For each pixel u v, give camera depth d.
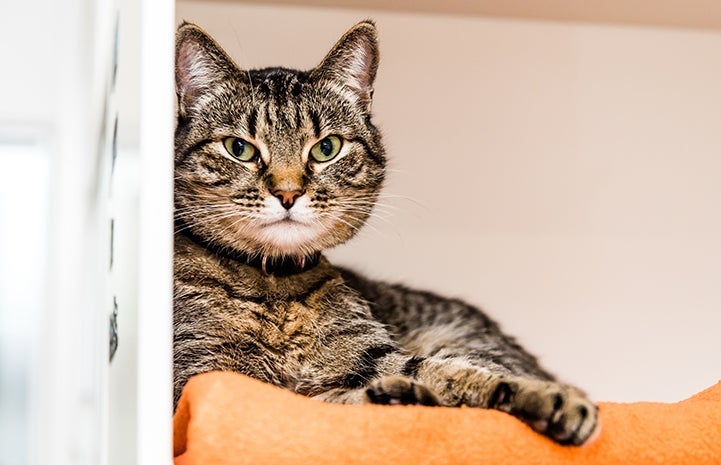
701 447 0.66
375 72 0.99
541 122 1.23
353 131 0.97
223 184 0.90
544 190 1.22
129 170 0.59
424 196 1.20
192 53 0.91
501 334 1.18
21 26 1.72
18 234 1.79
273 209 0.90
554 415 0.64
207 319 0.86
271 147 0.91
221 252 0.90
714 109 1.25
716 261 1.23
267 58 1.16
